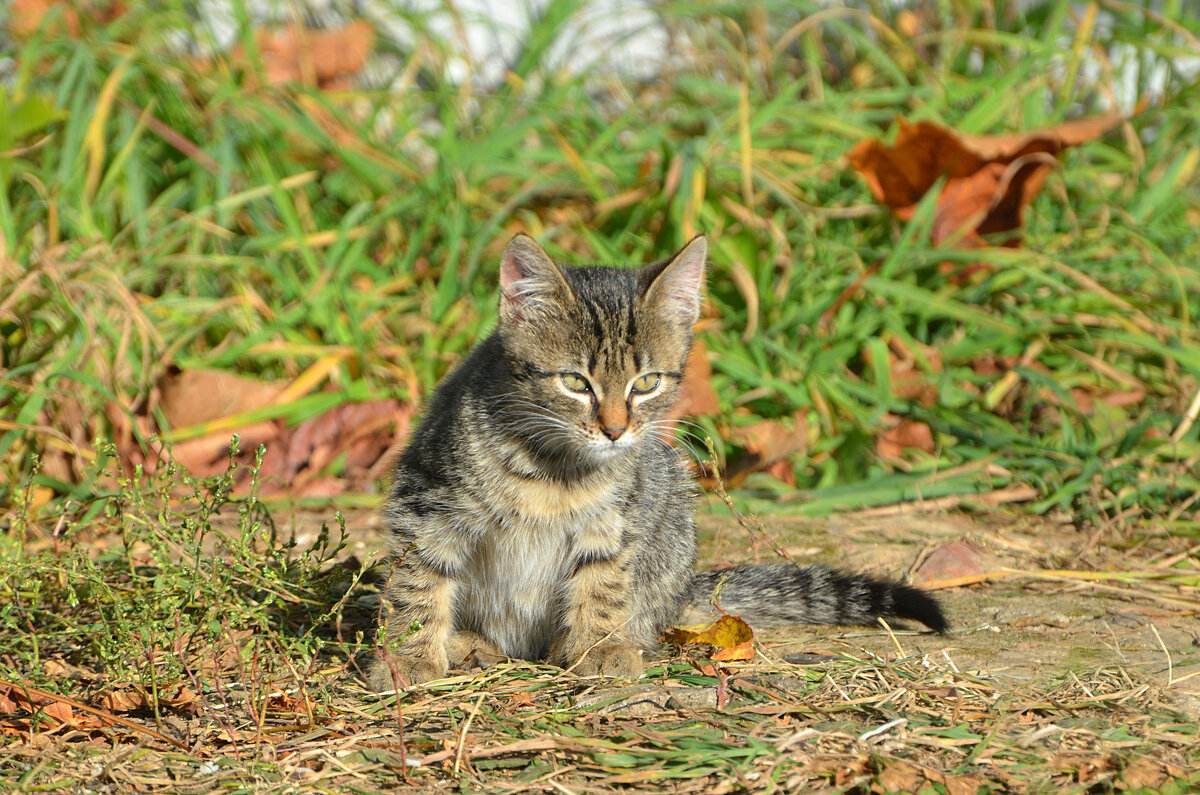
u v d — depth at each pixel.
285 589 4.17
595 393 4.59
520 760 3.31
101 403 6.10
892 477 6.71
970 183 7.69
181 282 7.61
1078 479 6.37
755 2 9.27
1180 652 4.28
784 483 6.86
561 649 4.47
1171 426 6.76
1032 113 8.89
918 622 4.82
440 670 4.21
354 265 7.50
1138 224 8.12
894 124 8.76
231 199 7.50
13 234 6.81
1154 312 7.70
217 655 3.87
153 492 4.44
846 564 5.63
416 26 8.79
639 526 4.58
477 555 4.57
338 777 3.23
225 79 8.10
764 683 3.92
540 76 9.38
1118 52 9.75
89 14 8.45
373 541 5.81
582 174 7.92
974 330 7.61
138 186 7.52
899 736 3.41
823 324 7.79
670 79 9.78
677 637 4.66
